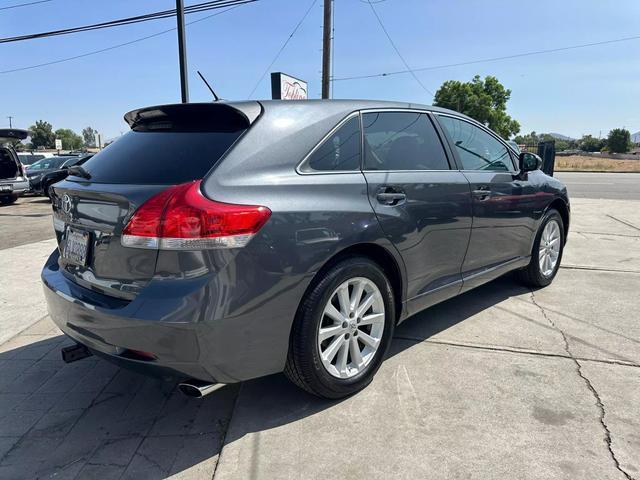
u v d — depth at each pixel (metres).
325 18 15.12
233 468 2.21
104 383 3.05
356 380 2.74
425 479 2.11
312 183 2.46
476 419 2.53
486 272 3.78
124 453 2.35
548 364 3.12
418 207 2.98
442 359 3.20
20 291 4.97
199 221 2.06
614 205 11.97
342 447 2.33
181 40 10.38
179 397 2.86
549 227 4.66
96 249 2.38
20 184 14.45
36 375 3.17
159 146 2.53
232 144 2.34
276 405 2.72
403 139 3.13
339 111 2.78
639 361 3.15
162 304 2.07
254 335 2.23
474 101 48.66
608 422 2.49
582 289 4.69
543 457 2.23
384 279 2.81
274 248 2.23
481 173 3.68
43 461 2.30
